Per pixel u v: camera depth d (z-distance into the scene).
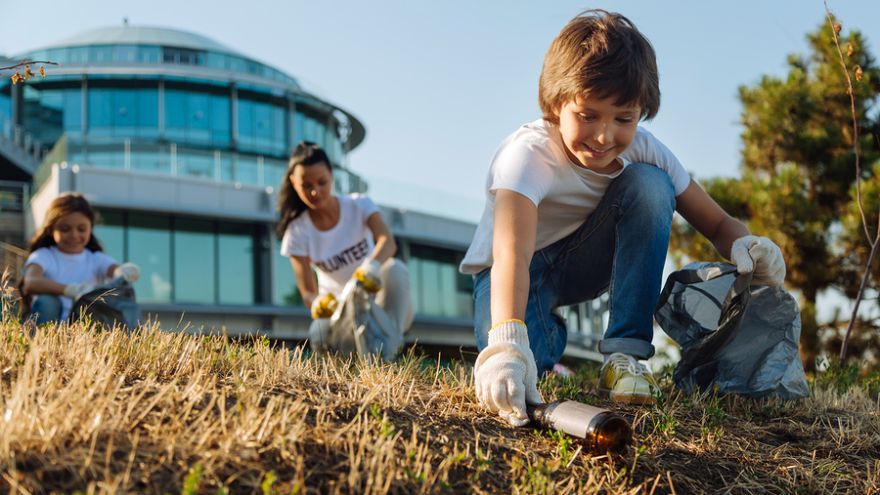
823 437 3.02
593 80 2.73
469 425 2.54
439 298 26.75
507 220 2.92
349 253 5.46
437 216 26.66
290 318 23.31
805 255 10.05
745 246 3.15
